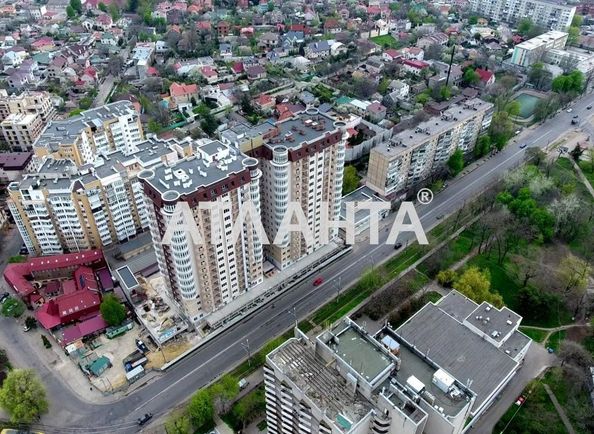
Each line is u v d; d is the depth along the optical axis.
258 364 153.38
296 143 156.75
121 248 189.88
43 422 139.25
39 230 183.00
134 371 149.62
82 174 183.50
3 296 177.25
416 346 138.00
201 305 161.00
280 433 119.31
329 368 104.38
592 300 168.50
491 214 198.75
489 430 134.62
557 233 199.25
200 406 133.12
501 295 176.88
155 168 145.50
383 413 98.88
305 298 177.00
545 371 150.12
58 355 158.12
